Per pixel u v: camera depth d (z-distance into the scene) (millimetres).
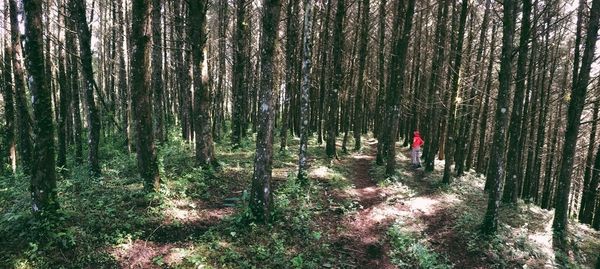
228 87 42062
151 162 10609
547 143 23266
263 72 9633
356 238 10688
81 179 11773
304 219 11008
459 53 15984
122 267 7727
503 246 11094
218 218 10305
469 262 10398
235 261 8523
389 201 13812
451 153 16672
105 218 9109
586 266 10930
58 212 8289
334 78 18688
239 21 18844
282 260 8859
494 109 23484
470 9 18188
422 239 11125
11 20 11750
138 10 9750
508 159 15164
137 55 10039
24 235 7891
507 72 10898
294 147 22281
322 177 15266
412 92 25531
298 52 25109
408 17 15961
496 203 11453
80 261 7609
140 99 10258
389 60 25609
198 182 12414
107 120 23984
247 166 15781
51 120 8117
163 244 8703
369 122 42031
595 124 18094
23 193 9875
